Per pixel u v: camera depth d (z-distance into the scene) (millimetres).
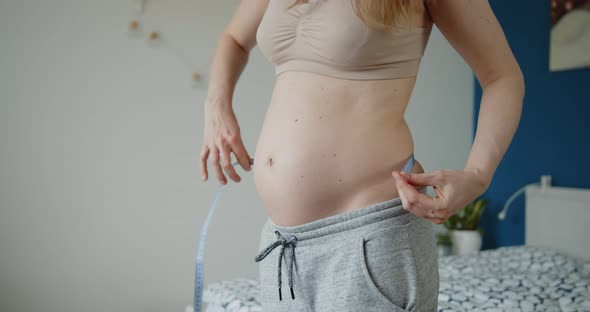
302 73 862
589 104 3002
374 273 763
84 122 2699
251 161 1001
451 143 3730
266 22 896
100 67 2723
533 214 3184
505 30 3508
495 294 2184
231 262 3084
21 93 2570
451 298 2135
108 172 2760
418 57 853
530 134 3355
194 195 2971
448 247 3428
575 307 2064
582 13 2982
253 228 3139
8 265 2564
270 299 897
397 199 789
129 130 2799
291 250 842
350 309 768
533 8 3314
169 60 2879
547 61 3236
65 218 2674
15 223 2574
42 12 2594
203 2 2947
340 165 805
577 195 2916
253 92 3113
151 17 2828
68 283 2688
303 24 837
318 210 821
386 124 816
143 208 2846
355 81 815
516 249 2947
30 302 2611
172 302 2934
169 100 2889
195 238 2980
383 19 756
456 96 3742
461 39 794
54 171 2646
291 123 854
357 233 779
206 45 2965
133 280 2830
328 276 800
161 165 2881
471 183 715
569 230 2959
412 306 771
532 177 3340
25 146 2586
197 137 2967
